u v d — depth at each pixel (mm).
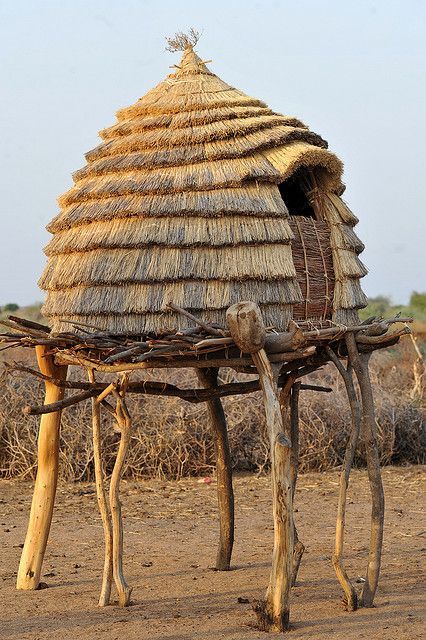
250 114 11078
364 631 9594
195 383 21422
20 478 20703
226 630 9734
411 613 10281
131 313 10086
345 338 10602
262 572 12711
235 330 9477
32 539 12047
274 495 9609
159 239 10164
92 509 17812
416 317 43844
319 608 10617
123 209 10469
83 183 11375
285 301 10203
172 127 11031
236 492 19281
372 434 10711
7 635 9742
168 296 9992
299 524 16312
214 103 11156
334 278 11008
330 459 21422
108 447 20469
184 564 13367
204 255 10102
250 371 11438
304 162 10602
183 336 9453
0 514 17578
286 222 10414
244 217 10242
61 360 11719
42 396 21297
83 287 10477
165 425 20734
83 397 11195
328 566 13086
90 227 10797
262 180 10414
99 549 14602
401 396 24234
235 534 15656
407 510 17406
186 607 10852
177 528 16203
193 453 20812
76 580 12477
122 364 10367
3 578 12695
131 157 11000
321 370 24094
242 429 21281
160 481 20359
